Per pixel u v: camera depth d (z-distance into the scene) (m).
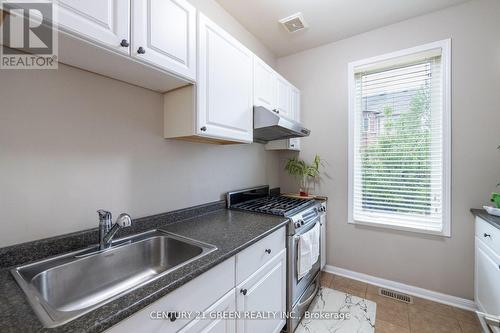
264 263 1.34
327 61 2.54
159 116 1.45
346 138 2.44
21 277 0.80
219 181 1.96
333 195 2.51
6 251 0.86
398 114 2.21
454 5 1.92
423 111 2.09
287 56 2.80
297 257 1.66
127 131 1.28
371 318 1.77
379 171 2.29
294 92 2.53
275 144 2.51
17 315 0.59
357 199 2.40
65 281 0.92
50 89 0.98
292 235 1.62
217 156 1.94
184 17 1.18
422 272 2.08
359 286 2.24
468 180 1.88
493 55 1.80
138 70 1.09
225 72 1.47
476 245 1.77
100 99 1.15
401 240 2.17
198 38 1.26
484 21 1.83
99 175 1.16
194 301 0.87
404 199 2.17
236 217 1.67
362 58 2.34
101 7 0.84
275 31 2.29
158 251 1.27
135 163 1.32
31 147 0.93
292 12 2.00
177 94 1.37
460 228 1.91
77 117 1.07
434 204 2.04
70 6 0.76
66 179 1.04
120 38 0.90
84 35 0.79
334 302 1.98
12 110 0.89
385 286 2.23
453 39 1.93
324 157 2.57
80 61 0.99
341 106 2.47
